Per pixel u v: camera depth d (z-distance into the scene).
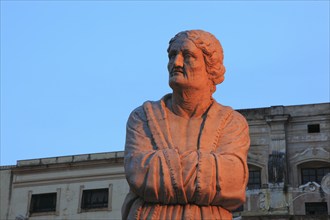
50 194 28.27
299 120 27.92
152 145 3.40
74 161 28.27
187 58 3.47
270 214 26.05
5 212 28.33
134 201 3.31
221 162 3.21
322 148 27.27
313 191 26.23
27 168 28.72
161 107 3.56
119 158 27.73
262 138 27.78
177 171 3.15
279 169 26.86
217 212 3.23
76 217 27.45
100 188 27.62
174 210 3.19
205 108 3.54
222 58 3.64
